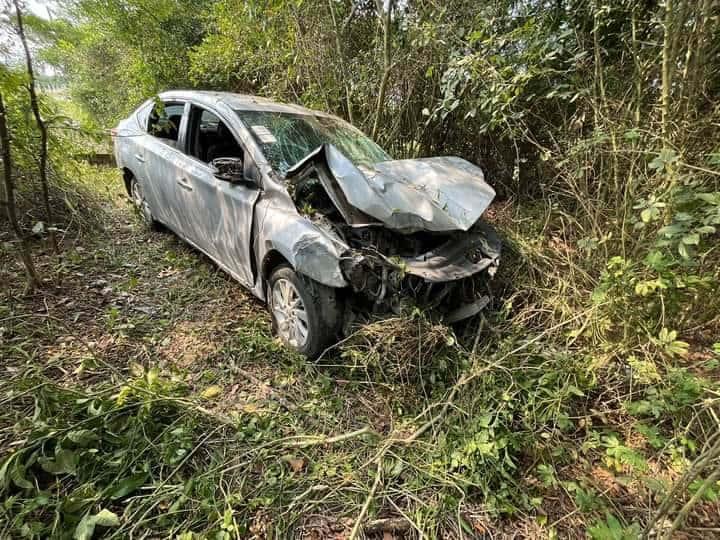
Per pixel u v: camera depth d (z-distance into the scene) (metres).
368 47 5.06
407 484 1.81
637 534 1.39
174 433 1.86
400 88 4.84
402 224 2.44
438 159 3.45
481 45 3.56
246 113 3.16
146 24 3.87
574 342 2.65
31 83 2.64
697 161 2.55
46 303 2.86
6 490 1.54
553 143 3.67
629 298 2.36
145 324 2.83
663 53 2.47
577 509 1.74
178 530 1.53
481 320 2.64
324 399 2.29
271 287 2.76
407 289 2.40
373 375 2.38
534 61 3.44
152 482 1.69
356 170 2.53
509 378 2.24
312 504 1.69
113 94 7.80
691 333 2.80
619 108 3.00
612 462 1.83
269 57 5.00
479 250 2.71
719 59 2.76
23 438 1.74
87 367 2.24
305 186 2.68
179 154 3.48
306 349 2.52
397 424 2.13
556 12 3.70
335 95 5.03
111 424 1.85
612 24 3.35
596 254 3.02
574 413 2.25
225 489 1.71
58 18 3.04
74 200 4.10
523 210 4.42
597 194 3.14
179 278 3.50
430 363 2.34
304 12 4.49
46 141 3.08
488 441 1.92
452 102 3.92
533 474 1.92
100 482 1.67
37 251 3.59
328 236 2.34
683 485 1.41
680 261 2.02
